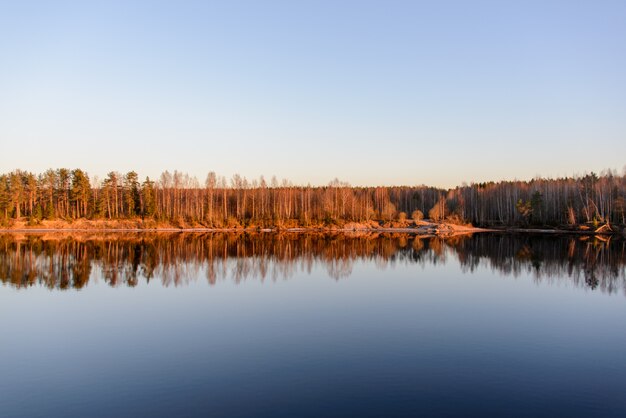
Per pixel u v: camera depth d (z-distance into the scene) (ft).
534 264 148.56
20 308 82.58
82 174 348.18
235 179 400.06
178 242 223.71
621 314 80.02
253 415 40.52
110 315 77.30
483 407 42.45
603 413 41.57
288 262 148.87
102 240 231.30
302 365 53.01
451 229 341.00
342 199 402.93
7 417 40.75
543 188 399.03
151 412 41.47
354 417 40.06
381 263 148.97
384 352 58.03
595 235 290.97
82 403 43.55
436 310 81.92
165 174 397.19
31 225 315.99
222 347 59.93
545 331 69.00
